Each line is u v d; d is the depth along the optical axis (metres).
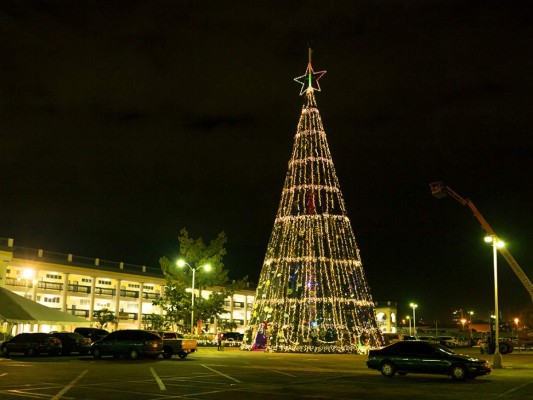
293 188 46.00
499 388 20.81
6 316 39.75
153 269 85.12
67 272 72.31
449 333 107.25
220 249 61.19
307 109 46.75
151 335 35.59
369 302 47.03
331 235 45.50
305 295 45.81
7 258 61.91
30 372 25.17
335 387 20.66
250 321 50.09
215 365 30.81
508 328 101.19
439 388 20.70
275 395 18.00
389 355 25.45
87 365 29.95
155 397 17.06
